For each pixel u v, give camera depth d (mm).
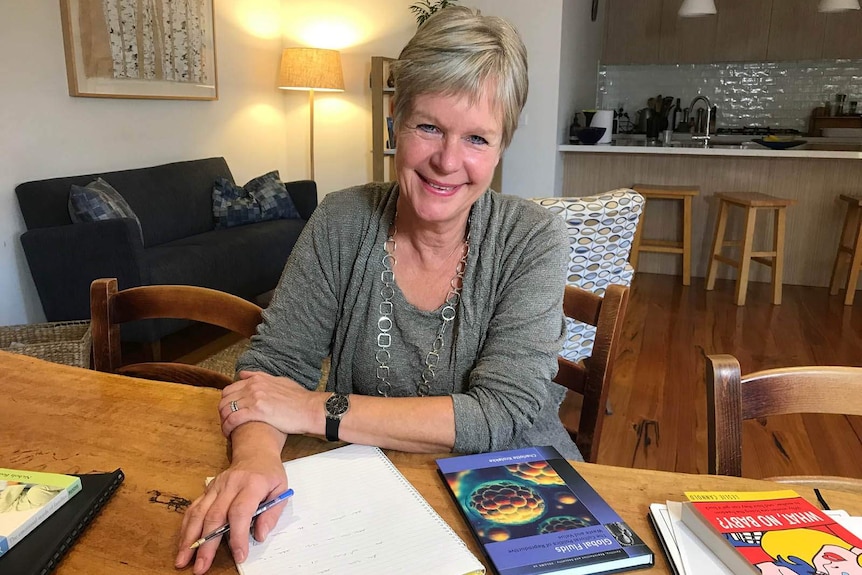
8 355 1112
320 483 748
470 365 1013
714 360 845
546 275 981
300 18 5289
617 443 2371
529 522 672
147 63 3828
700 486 755
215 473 771
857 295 4457
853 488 873
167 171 3838
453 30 847
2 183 3018
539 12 4496
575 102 5324
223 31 4637
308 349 1059
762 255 4133
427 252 1010
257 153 5191
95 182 3205
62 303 2904
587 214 2285
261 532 655
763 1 5812
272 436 823
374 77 4680
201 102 4449
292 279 1068
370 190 1078
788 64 6062
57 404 940
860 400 861
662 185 4879
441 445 845
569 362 1202
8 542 608
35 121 3166
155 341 2965
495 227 1015
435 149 896
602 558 619
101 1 3451
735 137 5887
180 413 921
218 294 1170
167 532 666
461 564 611
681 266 5031
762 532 629
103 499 705
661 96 6516
